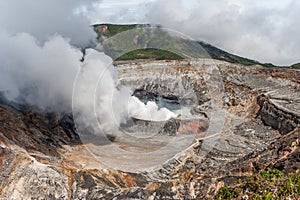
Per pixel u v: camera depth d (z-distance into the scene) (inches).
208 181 1243.2
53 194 1250.0
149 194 1161.4
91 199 1205.7
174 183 1200.2
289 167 1282.0
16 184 1246.9
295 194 673.6
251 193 728.3
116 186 1238.3
